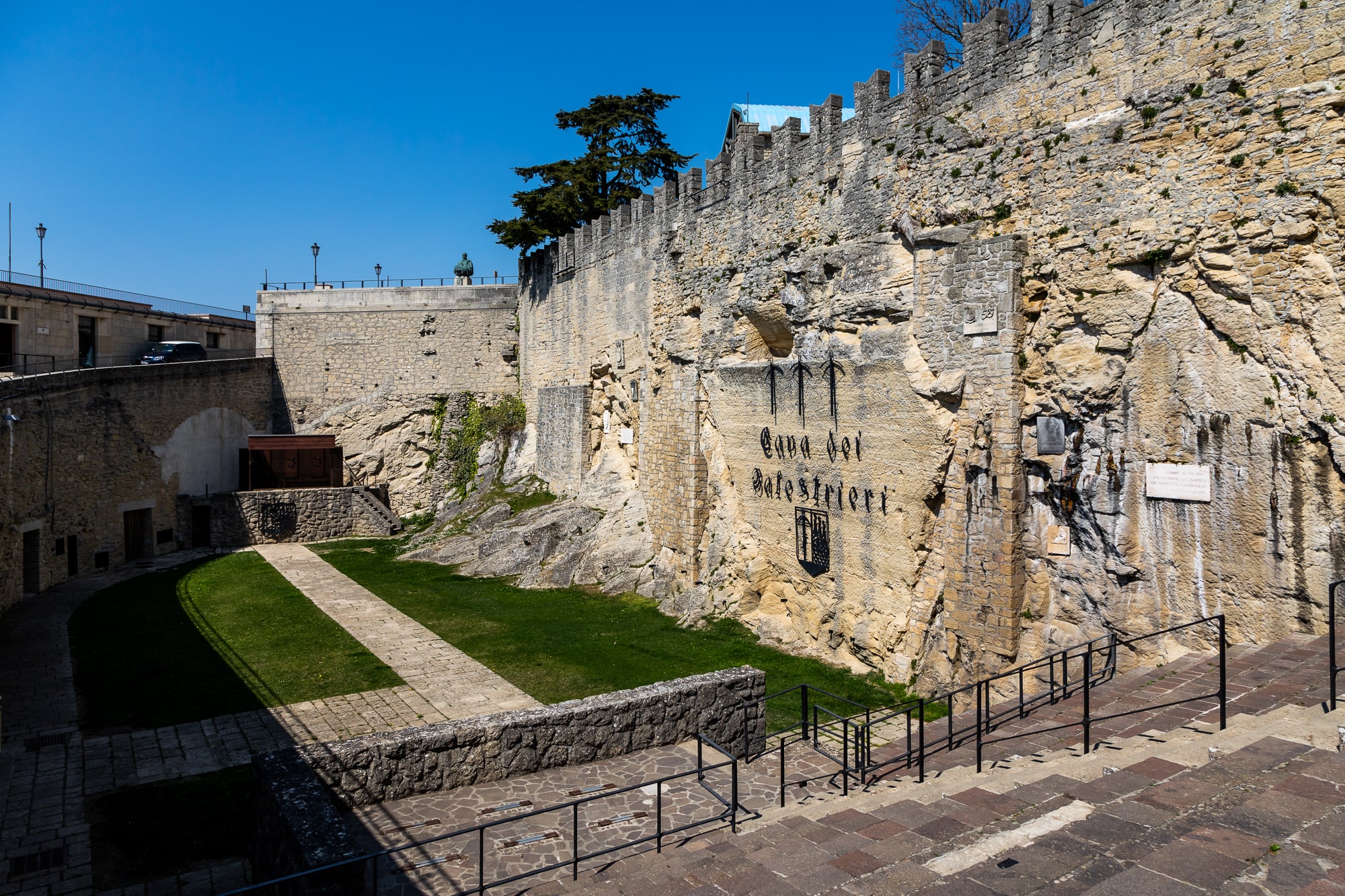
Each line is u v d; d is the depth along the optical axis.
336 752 8.92
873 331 15.85
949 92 14.58
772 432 18.75
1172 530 11.62
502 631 19.42
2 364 32.44
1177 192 11.41
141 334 39.53
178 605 22.41
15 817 10.49
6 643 18.73
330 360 38.47
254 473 35.22
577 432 28.95
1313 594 10.23
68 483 25.52
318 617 20.88
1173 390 11.59
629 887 6.81
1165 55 11.53
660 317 23.67
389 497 37.31
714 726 11.27
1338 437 9.92
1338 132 9.88
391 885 7.46
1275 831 5.40
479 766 9.66
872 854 6.40
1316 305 10.11
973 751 9.62
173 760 12.37
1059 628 12.96
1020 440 13.42
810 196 17.78
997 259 13.46
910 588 15.04
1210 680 9.61
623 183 34.22
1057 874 5.38
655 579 22.22
